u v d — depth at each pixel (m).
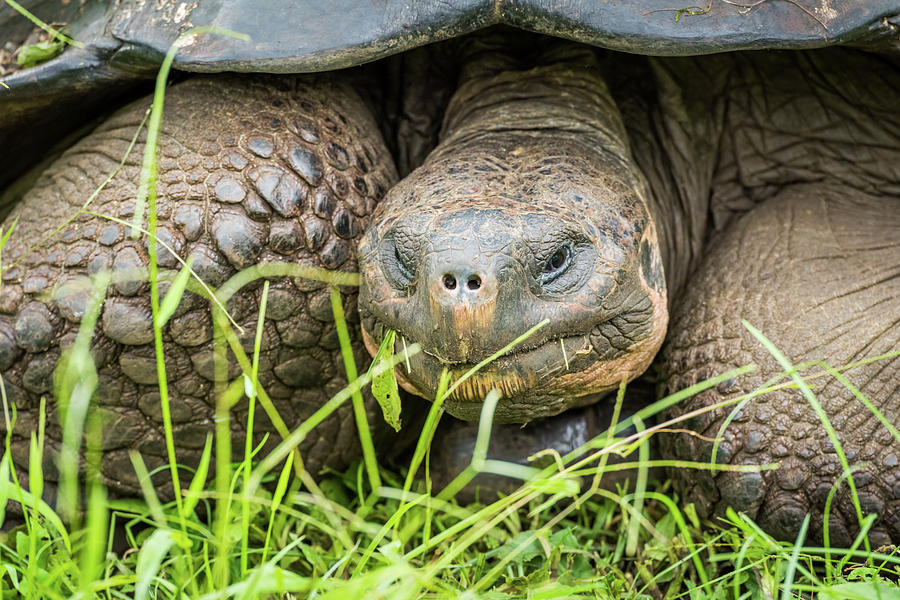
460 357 2.29
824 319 2.77
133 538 2.82
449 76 3.36
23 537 2.42
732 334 2.85
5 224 2.97
